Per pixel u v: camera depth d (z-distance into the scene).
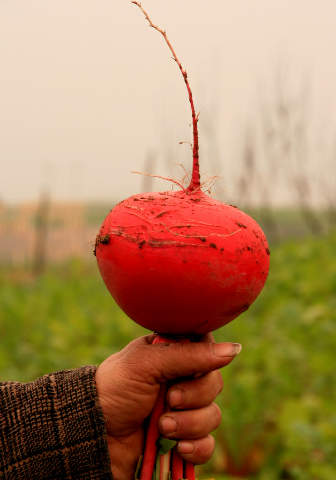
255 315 5.75
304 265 6.90
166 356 1.04
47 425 0.99
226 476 2.95
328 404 3.11
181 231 0.99
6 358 4.52
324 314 4.62
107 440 1.09
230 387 3.34
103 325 5.36
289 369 3.67
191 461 1.11
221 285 1.00
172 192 1.14
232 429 3.00
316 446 2.58
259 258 1.06
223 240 1.00
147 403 1.07
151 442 1.11
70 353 4.62
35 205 20.81
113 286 1.08
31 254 14.80
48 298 7.19
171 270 0.98
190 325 1.08
